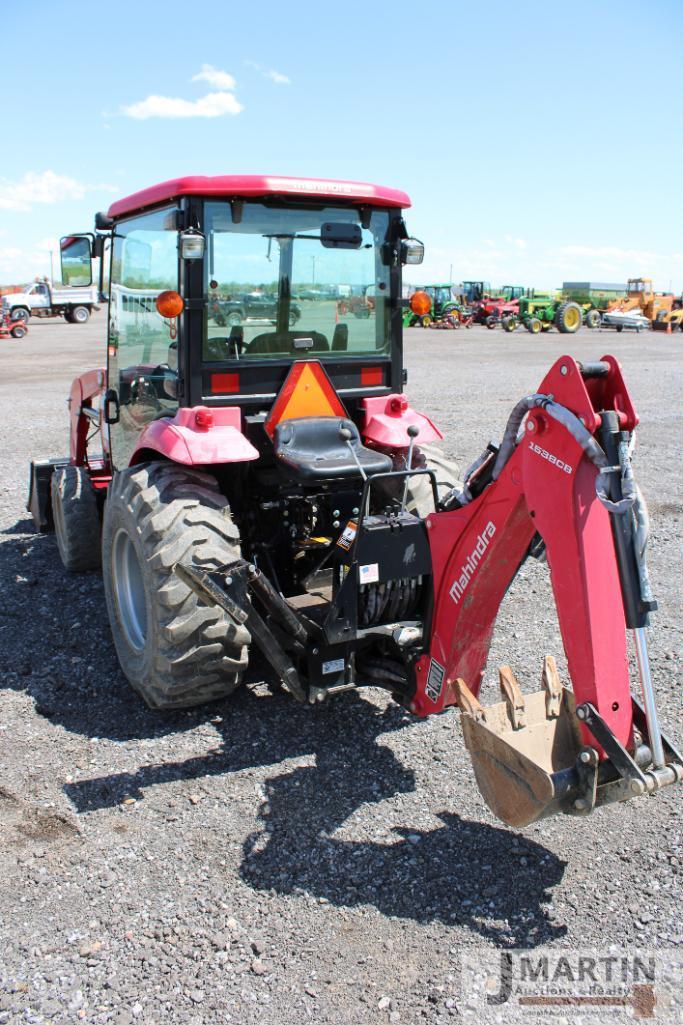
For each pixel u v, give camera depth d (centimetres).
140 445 425
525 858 315
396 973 263
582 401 255
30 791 352
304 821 335
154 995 254
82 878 302
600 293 4200
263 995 254
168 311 371
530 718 306
